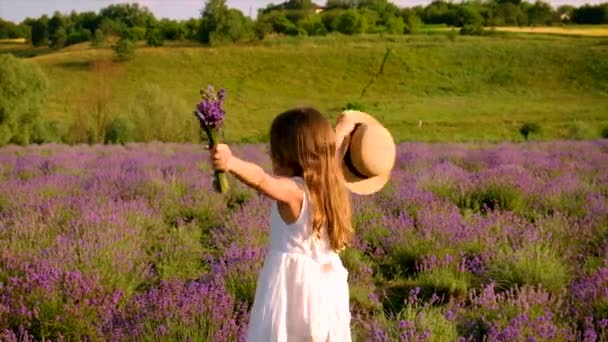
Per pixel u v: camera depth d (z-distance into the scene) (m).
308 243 3.06
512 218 8.93
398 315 5.25
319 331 3.04
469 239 7.71
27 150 24.30
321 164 3.02
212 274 6.52
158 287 6.48
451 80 98.31
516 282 6.52
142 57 99.44
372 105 83.81
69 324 5.18
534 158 16.80
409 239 7.73
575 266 7.00
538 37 127.19
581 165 15.25
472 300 5.86
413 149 20.61
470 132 62.84
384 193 10.95
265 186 2.83
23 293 5.51
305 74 98.56
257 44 110.12
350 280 6.69
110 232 7.46
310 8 192.50
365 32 145.25
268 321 3.05
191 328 4.89
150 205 10.39
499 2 185.50
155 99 41.81
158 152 22.12
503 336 4.90
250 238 7.63
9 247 6.88
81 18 162.25
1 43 160.50
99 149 24.94
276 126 3.07
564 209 10.16
